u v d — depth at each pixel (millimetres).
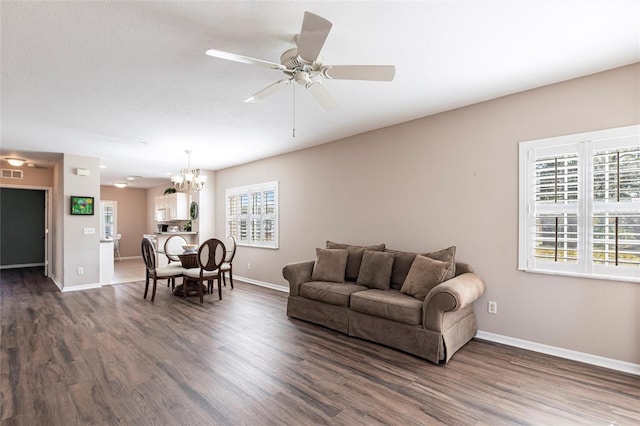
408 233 3902
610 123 2629
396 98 3197
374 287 3611
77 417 2014
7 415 2031
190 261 5328
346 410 2088
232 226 6945
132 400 2201
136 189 10836
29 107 3291
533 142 2994
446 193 3570
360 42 2195
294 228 5445
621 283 2590
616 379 2455
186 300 4953
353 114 3650
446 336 2779
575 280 2787
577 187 2781
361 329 3283
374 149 4258
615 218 2617
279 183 5734
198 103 3246
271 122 3891
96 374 2564
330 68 2068
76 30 2004
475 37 2137
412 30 2055
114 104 3242
